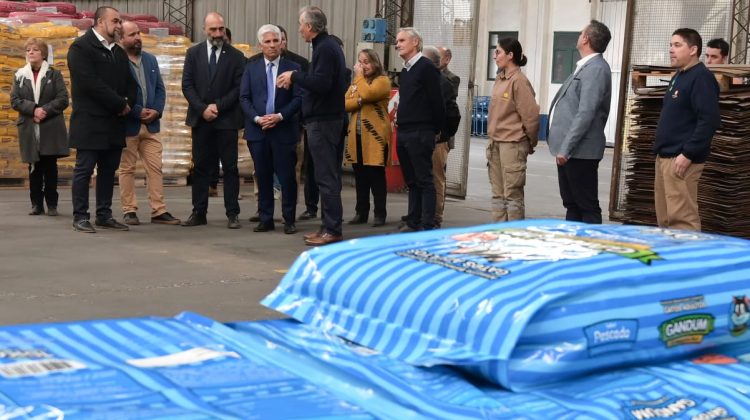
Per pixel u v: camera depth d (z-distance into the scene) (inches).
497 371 56.6
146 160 332.2
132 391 49.9
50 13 503.5
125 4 653.3
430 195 315.0
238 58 325.1
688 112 246.5
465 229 76.6
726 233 312.0
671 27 362.9
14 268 248.5
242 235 315.9
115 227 319.3
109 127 309.4
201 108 322.3
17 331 61.5
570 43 959.0
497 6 1010.1
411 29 307.7
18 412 45.7
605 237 70.7
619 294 59.7
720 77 304.2
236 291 230.2
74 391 49.4
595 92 266.1
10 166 424.2
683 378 59.1
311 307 69.1
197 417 46.3
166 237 307.1
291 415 48.2
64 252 274.2
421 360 58.1
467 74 440.8
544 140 970.7
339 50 290.5
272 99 310.7
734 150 306.2
